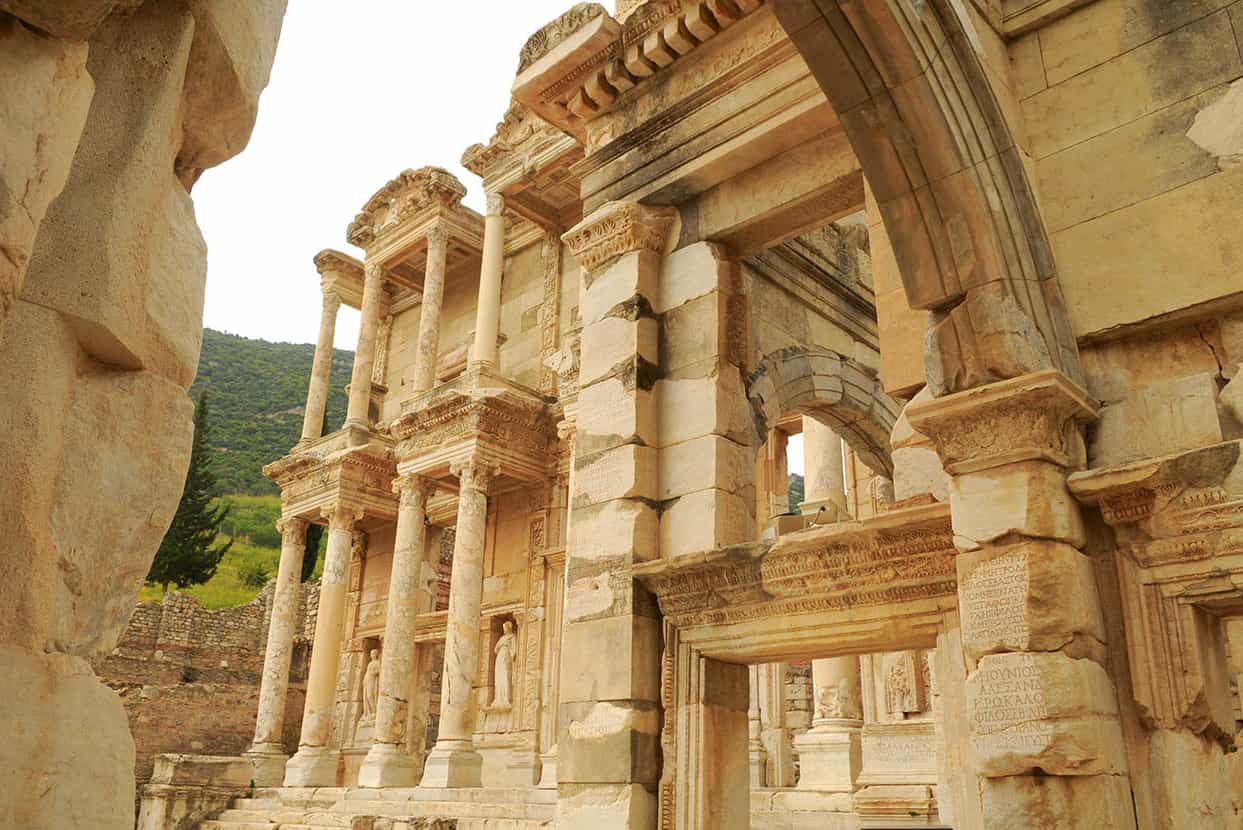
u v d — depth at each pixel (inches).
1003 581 250.1
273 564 2554.1
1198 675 235.6
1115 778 230.7
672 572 344.5
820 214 377.4
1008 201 276.4
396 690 987.9
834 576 313.1
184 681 1475.1
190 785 1039.6
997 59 306.5
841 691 690.8
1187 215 269.0
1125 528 251.6
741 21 381.7
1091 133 292.8
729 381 379.9
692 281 393.1
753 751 772.0
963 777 273.3
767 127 370.3
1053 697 233.3
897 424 329.4
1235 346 258.1
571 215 1160.2
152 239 109.6
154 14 110.3
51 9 87.1
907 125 269.9
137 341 107.0
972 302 267.3
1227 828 237.5
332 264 1376.7
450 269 1307.8
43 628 94.6
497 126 1109.7
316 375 1327.5
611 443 381.1
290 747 1358.3
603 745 341.4
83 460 101.1
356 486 1175.6
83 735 95.9
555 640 984.9
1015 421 256.5
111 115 105.2
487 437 994.7
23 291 95.7
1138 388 269.3
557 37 424.2
